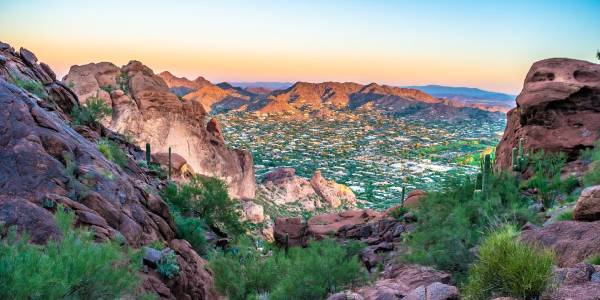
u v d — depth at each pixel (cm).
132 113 6950
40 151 1084
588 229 762
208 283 1246
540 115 2191
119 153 2045
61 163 1141
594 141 2008
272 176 10906
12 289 501
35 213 866
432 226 1293
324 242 1235
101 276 626
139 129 6950
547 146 2109
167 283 1020
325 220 2794
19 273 514
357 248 1557
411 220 1938
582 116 2138
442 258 980
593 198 822
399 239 1700
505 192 1633
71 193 1076
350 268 1064
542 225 1127
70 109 2372
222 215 2331
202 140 7750
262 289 1233
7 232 802
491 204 1320
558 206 1429
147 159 2692
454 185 1838
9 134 1070
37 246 757
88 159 1307
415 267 1050
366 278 1087
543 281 509
